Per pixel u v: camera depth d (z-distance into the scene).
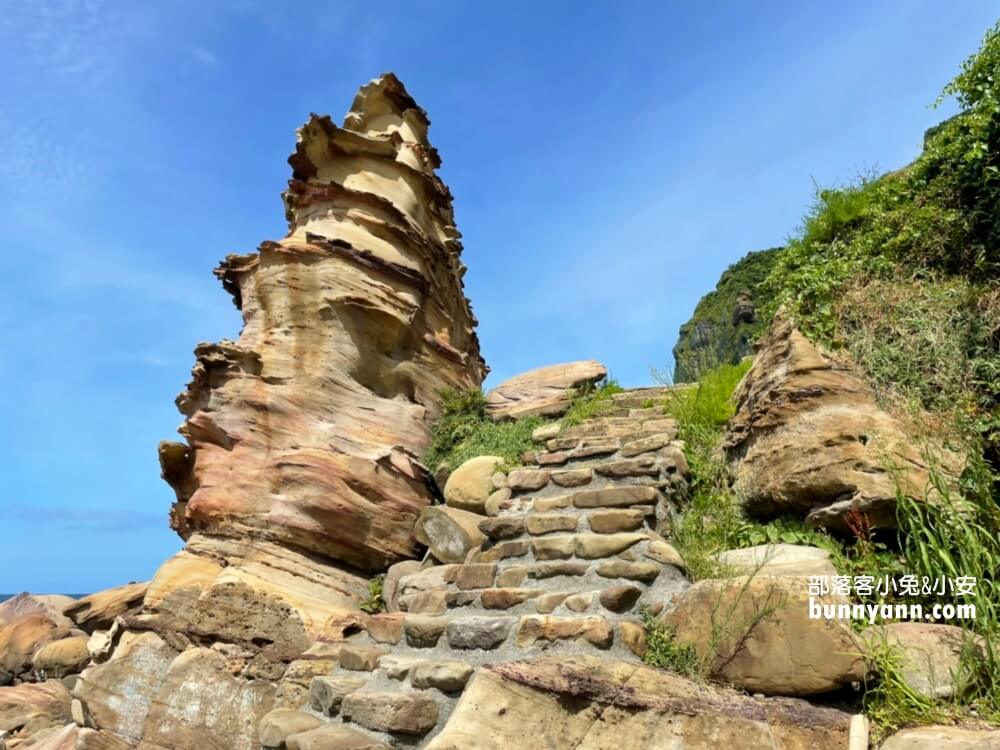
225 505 5.76
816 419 4.13
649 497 4.34
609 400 7.32
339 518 5.74
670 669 3.16
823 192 6.39
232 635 4.87
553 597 3.66
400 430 6.80
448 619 3.75
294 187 7.52
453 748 2.76
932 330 4.30
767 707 2.81
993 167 4.77
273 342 6.52
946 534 3.27
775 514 4.30
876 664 2.80
